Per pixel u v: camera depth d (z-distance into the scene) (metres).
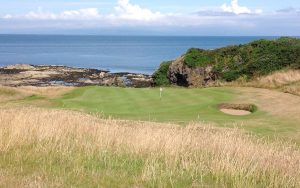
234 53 47.03
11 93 33.72
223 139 12.05
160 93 28.48
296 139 17.09
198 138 12.70
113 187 8.00
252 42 47.09
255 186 8.45
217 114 23.62
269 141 14.86
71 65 116.38
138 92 30.53
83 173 8.73
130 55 171.50
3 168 8.80
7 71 79.25
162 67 54.22
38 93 34.66
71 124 13.59
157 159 10.02
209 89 31.61
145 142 11.19
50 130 11.95
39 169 8.81
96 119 18.02
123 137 11.90
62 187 7.75
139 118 21.52
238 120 21.47
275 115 23.00
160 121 20.52
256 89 31.86
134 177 8.62
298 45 43.34
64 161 9.58
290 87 32.12
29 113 15.67
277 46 44.16
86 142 11.41
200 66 48.09
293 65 40.47
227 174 8.88
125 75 76.19
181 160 10.16
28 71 79.31
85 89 33.06
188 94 29.31
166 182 8.40
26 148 10.47
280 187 8.48
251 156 10.22
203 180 8.74
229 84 42.53
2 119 12.80
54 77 73.31
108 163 9.61
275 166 9.50
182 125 18.66
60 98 31.59
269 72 41.53
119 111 24.23
